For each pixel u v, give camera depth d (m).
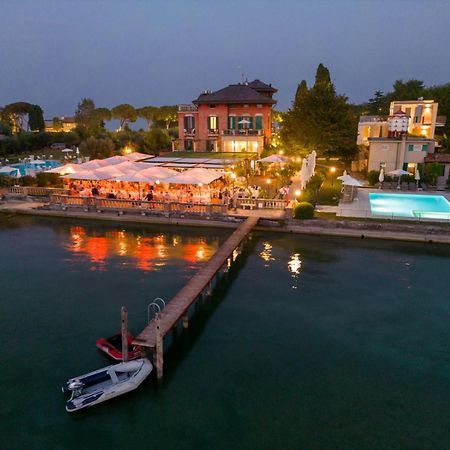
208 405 15.84
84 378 16.25
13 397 16.14
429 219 35.94
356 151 59.47
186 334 20.72
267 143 69.75
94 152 69.00
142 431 14.64
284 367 18.12
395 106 62.44
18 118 114.81
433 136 61.38
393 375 17.66
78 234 36.84
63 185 50.16
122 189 44.72
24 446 14.00
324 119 57.72
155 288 25.47
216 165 48.53
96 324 21.36
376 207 40.94
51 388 16.62
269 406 15.80
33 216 42.81
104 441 14.23
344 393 16.55
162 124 121.50
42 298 24.30
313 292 25.23
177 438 14.36
